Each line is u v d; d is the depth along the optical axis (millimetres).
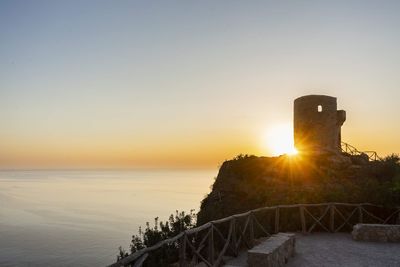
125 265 6762
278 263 10906
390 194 20016
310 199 20234
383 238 15711
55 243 70250
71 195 195125
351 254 13195
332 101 36250
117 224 93312
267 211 17234
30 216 110750
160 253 12344
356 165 32000
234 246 12805
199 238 13188
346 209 19297
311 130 35594
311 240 16016
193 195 193375
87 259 57906
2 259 58281
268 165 32375
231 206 27469
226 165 33844
